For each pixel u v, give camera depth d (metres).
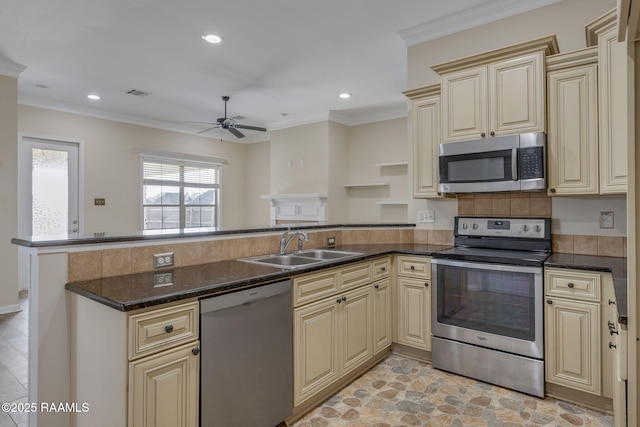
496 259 2.39
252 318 1.79
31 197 4.98
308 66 4.03
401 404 2.23
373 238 3.38
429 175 2.99
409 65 3.36
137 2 2.76
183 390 1.50
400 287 2.90
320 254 2.91
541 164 2.36
